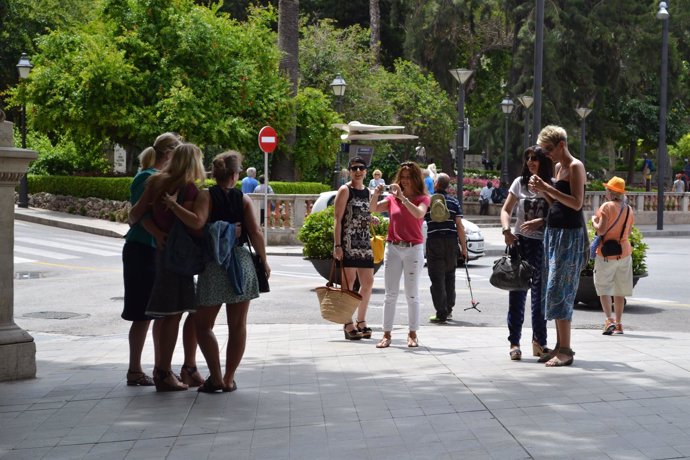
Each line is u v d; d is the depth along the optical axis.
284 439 5.75
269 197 27.17
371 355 8.98
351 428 5.97
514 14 48.81
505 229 8.29
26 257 21.86
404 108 47.53
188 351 7.62
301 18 42.97
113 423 6.29
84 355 9.68
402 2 53.47
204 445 5.67
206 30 32.28
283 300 14.38
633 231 13.97
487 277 18.58
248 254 7.22
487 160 64.25
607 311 10.59
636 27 50.44
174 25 32.31
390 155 46.81
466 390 7.02
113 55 30.72
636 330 11.17
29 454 5.56
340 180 33.06
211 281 7.06
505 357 8.59
